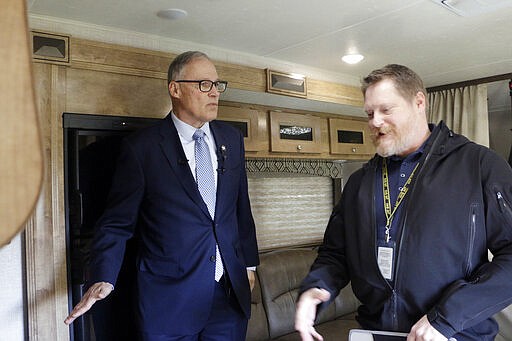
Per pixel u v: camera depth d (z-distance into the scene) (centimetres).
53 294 174
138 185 163
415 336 101
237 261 175
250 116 275
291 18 197
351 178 142
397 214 121
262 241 328
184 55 175
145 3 175
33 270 170
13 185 21
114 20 191
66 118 181
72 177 181
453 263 111
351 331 114
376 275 122
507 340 198
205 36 218
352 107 313
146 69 205
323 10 188
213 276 167
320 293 128
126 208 162
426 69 309
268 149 284
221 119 260
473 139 349
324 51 250
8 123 22
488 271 105
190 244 163
